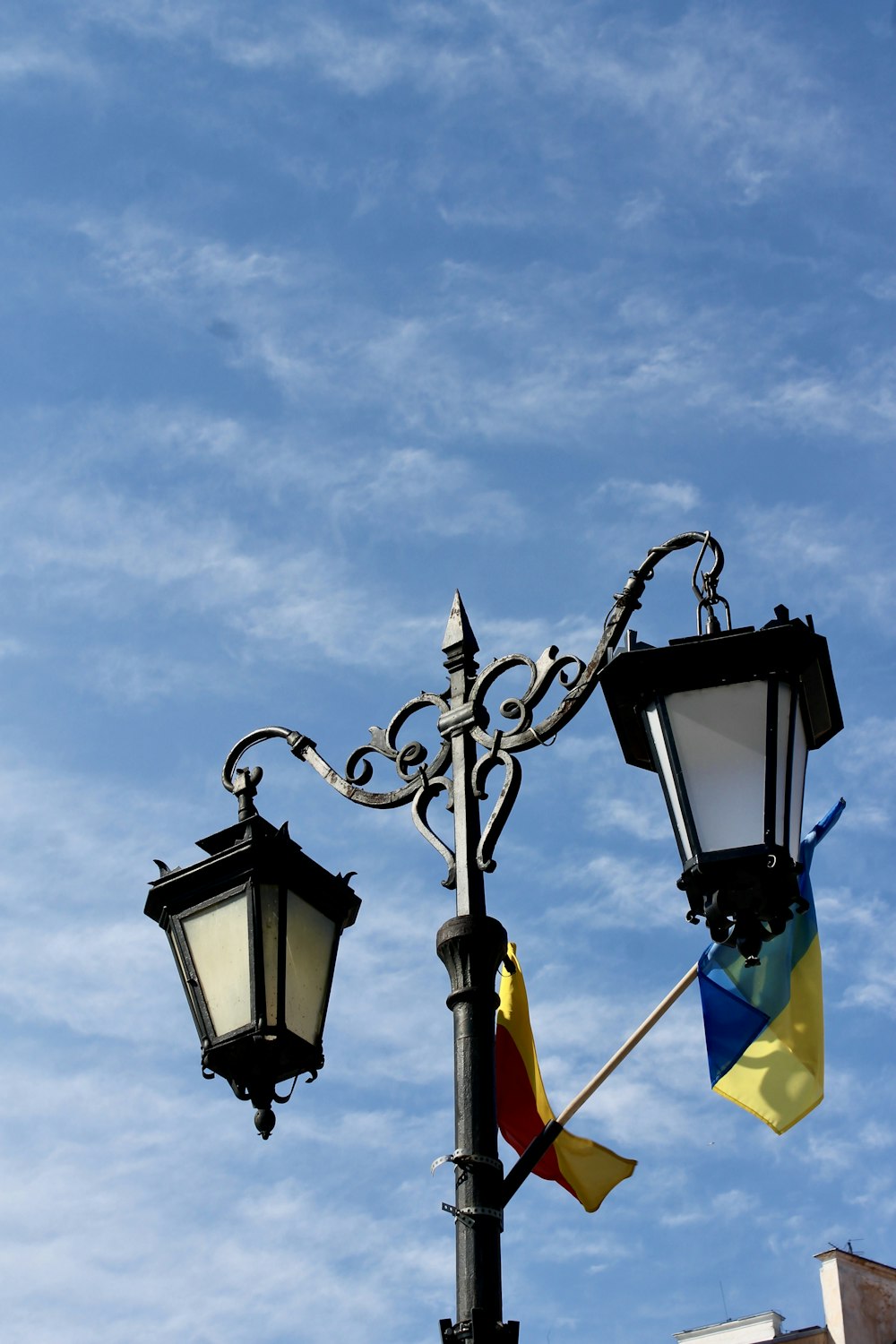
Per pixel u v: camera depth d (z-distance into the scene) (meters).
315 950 7.54
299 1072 7.38
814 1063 10.90
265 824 7.51
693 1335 21.34
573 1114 9.40
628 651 6.55
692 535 6.95
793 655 6.44
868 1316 20.02
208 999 7.32
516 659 7.22
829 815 12.03
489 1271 6.03
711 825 6.26
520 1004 11.02
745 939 6.14
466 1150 6.26
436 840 7.13
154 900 7.63
